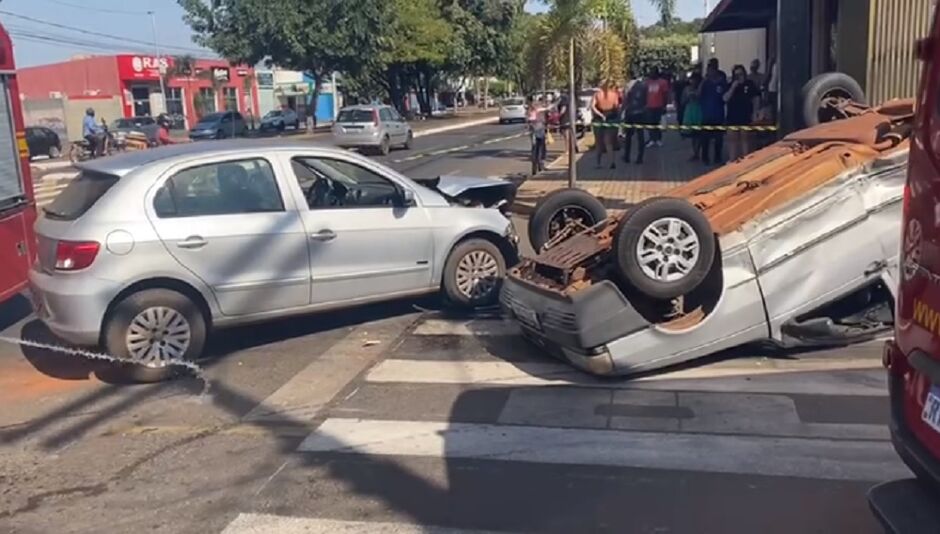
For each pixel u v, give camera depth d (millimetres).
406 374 6672
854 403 5645
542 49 14797
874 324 6773
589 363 6223
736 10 22500
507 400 6020
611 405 5836
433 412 5863
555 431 5445
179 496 4812
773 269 6375
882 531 4102
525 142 31875
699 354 6352
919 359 3301
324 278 7508
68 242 6660
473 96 96500
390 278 7887
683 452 5055
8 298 8242
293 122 51844
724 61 35625
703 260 6223
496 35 60469
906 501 3328
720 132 18719
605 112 18719
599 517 4375
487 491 4707
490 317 8211
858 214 6492
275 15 44156
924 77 3371
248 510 4605
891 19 11766
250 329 8133
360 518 4469
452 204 8336
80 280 6617
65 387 6773
